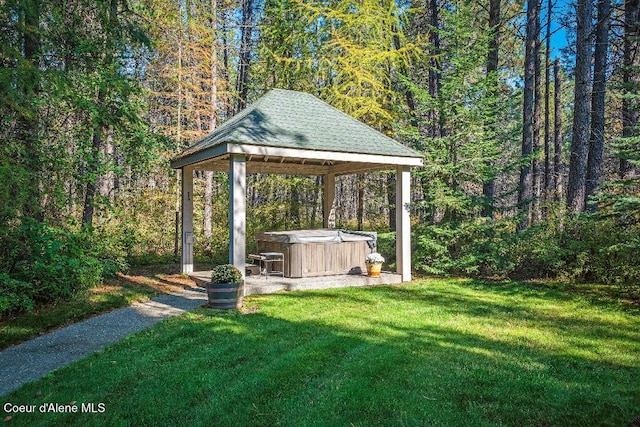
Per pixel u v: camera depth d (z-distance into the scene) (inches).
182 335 206.1
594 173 419.2
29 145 265.4
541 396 137.4
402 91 565.6
